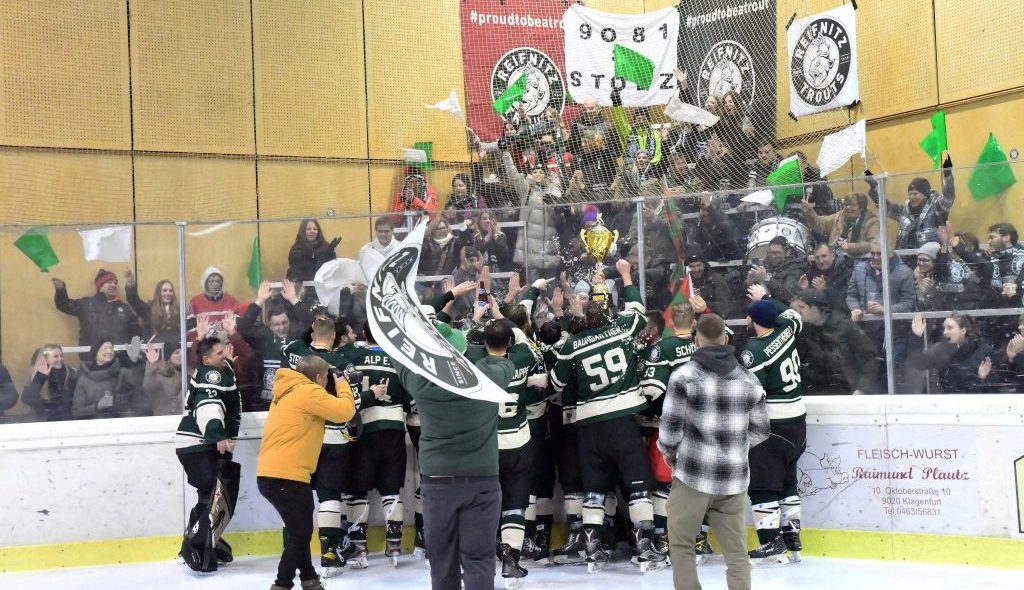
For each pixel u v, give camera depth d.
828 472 6.77
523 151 10.34
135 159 10.67
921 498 6.48
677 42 10.65
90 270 7.38
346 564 6.77
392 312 4.56
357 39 11.75
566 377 6.54
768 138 10.07
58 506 7.22
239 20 11.18
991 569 6.21
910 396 6.60
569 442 6.84
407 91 11.97
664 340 6.50
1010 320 6.44
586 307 6.70
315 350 6.75
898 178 6.73
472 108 10.94
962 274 6.57
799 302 7.03
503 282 7.48
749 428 4.99
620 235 7.37
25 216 10.16
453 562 4.65
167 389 7.46
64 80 10.35
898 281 6.76
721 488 4.84
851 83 9.62
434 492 4.63
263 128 11.28
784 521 6.59
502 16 11.06
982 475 6.30
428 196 11.16
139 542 7.30
